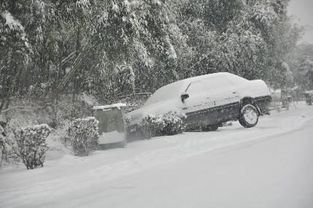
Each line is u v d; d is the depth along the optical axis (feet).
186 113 43.65
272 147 25.32
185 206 14.42
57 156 31.65
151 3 50.08
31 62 40.68
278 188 15.33
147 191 17.57
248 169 19.31
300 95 125.80
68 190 20.38
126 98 57.47
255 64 81.35
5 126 36.55
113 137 34.76
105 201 16.74
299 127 38.96
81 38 48.19
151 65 52.49
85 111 48.80
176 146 33.12
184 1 76.79
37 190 20.75
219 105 45.21
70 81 50.72
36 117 44.32
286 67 102.47
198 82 45.73
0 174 26.27
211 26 85.05
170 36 59.77
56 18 40.65
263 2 84.99
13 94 45.11
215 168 20.71
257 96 47.26
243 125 46.26
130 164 26.25
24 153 27.68
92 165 26.94
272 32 86.48
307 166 18.31
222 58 77.30
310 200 13.62
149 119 40.57
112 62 48.39
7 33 33.76
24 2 36.45
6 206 18.10
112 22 42.93
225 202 14.34
